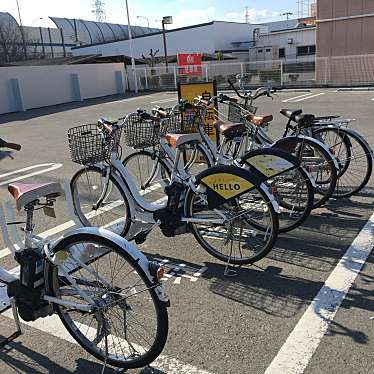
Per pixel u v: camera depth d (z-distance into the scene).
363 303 2.73
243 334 2.51
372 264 3.20
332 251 3.43
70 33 45.38
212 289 3.01
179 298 2.92
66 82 19.30
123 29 51.19
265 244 3.27
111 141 3.53
